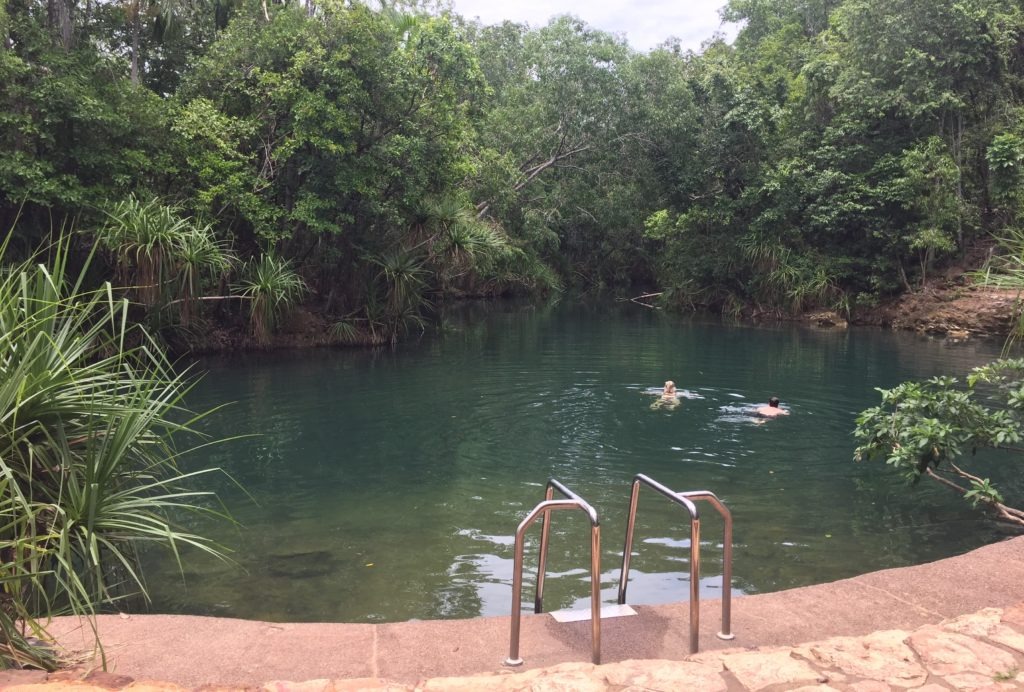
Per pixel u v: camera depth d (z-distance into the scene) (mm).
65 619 4074
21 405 4070
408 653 3658
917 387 7375
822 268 27750
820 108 29484
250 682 3387
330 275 21844
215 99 20219
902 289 26875
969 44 25344
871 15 26984
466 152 28594
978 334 23141
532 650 3697
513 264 35656
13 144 15984
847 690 3209
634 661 3447
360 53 19250
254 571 6148
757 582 5906
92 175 16922
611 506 7828
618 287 43688
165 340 17422
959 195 25359
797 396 13625
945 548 6633
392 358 18328
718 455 9781
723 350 19750
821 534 6980
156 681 3262
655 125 33719
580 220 39312
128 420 4434
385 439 10617
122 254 15055
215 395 13656
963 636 3695
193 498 8070
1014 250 7512
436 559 6414
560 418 11914
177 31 22203
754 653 3557
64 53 17266
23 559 3787
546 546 4199
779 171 28094
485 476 8891
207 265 16438
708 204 31375
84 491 4152
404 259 21125
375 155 19844
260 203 18656
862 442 10414
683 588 5789
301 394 13766
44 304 4570
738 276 30766
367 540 6855
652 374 15984
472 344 21047
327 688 3221
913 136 26391
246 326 19703
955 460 9305
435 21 22219
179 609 5441
